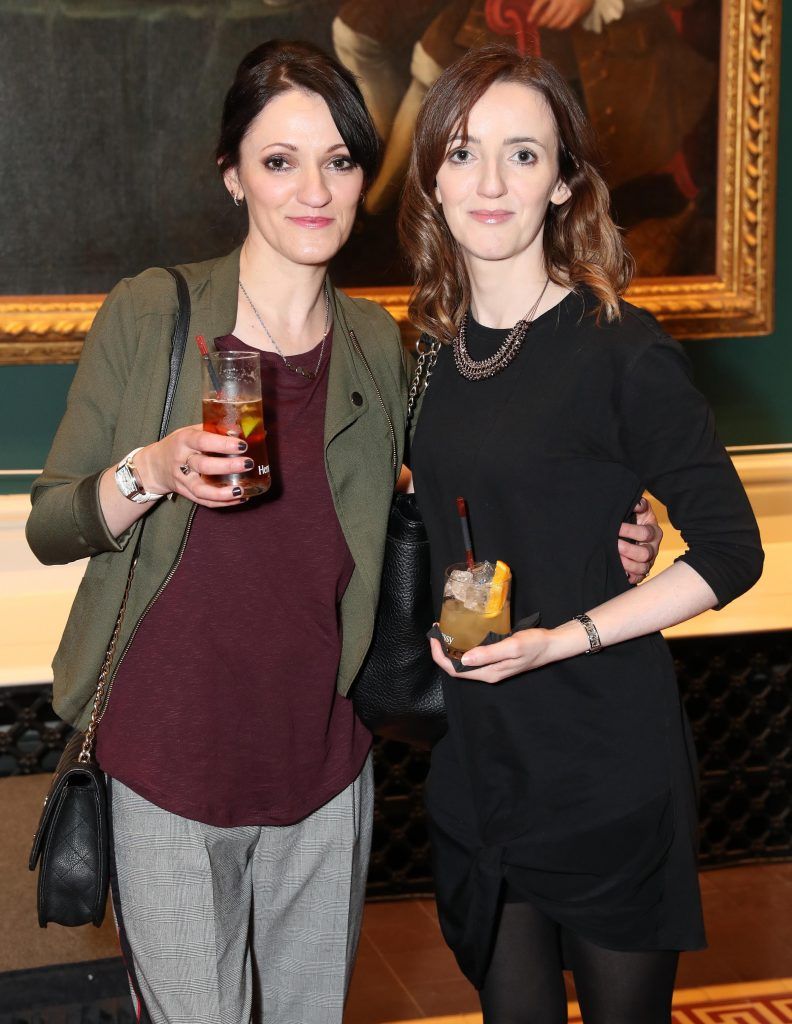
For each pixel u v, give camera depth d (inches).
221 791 80.0
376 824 157.2
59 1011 117.5
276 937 86.9
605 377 76.3
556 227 83.7
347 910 87.1
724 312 185.2
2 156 162.1
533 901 81.1
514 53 79.0
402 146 170.7
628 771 78.2
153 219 167.6
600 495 77.9
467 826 83.9
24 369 169.6
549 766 79.2
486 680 74.4
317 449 82.5
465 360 82.7
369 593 84.0
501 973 82.4
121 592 78.8
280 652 80.7
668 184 181.0
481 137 78.0
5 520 169.8
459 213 79.8
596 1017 80.8
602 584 78.7
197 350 79.5
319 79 77.6
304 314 83.1
